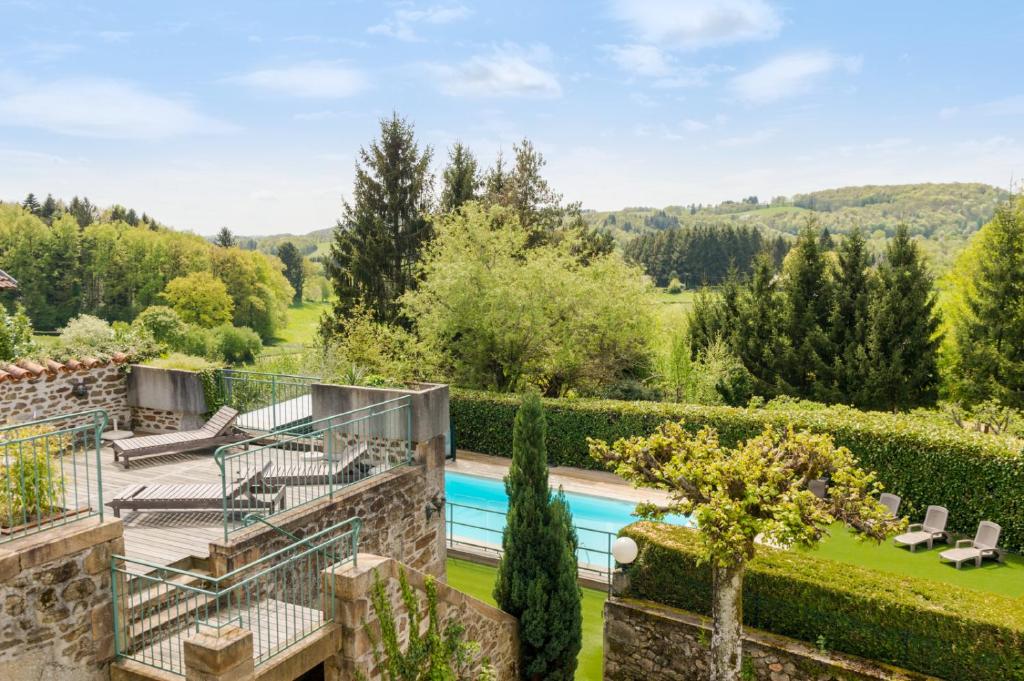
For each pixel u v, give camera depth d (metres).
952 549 13.26
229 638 5.97
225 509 8.18
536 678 9.99
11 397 12.10
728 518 8.08
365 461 10.97
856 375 25.81
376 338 26.50
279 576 8.88
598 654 11.28
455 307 24.42
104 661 6.61
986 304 25.84
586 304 24.58
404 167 35.03
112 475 11.02
